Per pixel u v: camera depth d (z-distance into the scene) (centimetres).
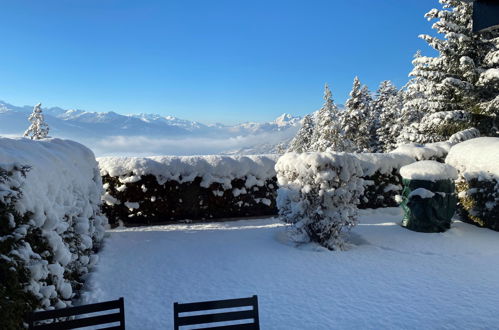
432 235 968
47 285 454
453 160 1213
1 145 497
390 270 710
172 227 1127
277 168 955
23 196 413
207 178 1191
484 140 1168
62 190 567
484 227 1066
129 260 779
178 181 1179
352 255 806
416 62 2283
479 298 580
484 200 1060
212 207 1220
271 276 682
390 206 1355
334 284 642
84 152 823
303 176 876
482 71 1970
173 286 640
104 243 901
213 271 711
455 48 2108
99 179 923
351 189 870
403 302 568
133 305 567
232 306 359
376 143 4231
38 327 326
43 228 461
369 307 552
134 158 1181
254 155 1280
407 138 2342
